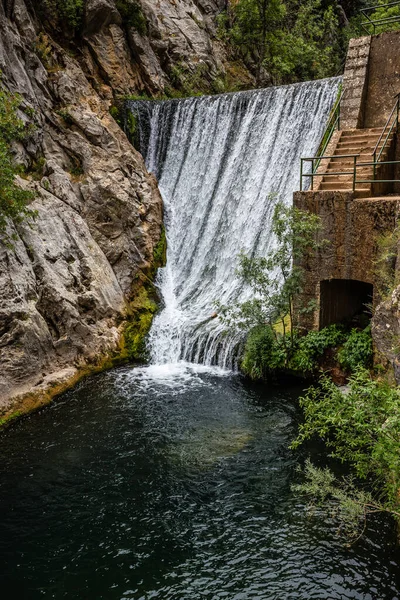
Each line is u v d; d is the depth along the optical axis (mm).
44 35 23922
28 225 17891
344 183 16875
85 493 11359
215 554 9531
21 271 16625
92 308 18812
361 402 8867
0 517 10633
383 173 17297
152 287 21812
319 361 15922
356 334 15375
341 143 18750
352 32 39844
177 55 31438
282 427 13773
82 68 26031
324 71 37125
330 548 9562
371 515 10289
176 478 11797
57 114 22312
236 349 17453
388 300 10688
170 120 26359
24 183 18953
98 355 17906
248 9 33906
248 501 10953
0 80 19203
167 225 24766
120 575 9125
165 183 25984
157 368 18125
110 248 21156
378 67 19422
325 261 15648
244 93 24219
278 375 16547
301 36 36594
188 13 33656
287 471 11914
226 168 24312
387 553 9391
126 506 10914
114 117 25609
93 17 26000
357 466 9320
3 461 12648
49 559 9516
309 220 15578
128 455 12758
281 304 16031
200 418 14430
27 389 15445
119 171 22578
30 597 8703
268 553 9508
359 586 8727
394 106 18891
